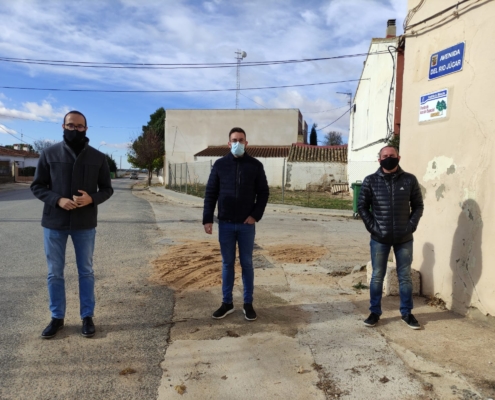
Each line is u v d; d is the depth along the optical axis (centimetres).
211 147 3544
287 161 2792
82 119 353
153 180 5797
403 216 383
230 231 404
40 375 294
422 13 469
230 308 416
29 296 464
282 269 611
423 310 432
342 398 271
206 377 296
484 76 389
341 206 1683
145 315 415
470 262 405
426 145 468
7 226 966
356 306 447
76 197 344
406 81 502
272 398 272
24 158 4881
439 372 302
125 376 296
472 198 402
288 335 369
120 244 777
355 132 2297
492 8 380
